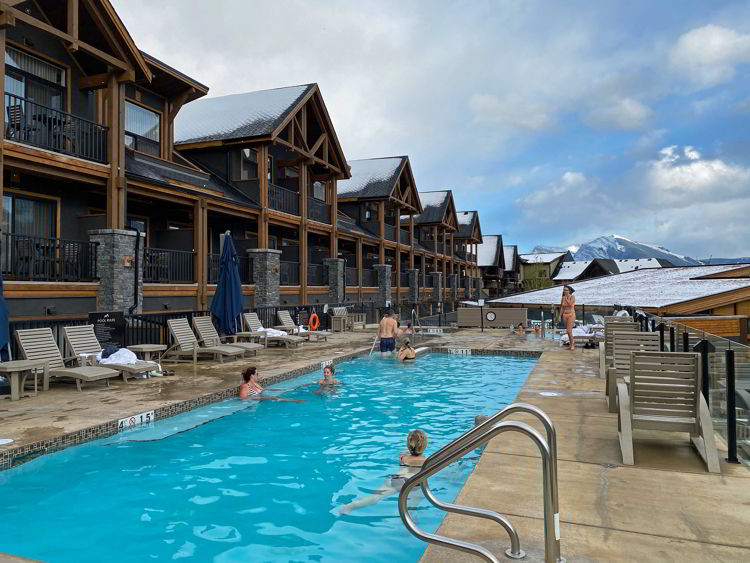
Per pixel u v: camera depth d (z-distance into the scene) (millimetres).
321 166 28484
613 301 18672
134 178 15203
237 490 5277
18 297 11828
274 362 12500
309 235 30250
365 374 12398
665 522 3670
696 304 16078
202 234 18234
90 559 3883
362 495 5184
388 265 34344
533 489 4289
